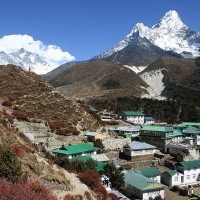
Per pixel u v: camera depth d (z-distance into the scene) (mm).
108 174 76750
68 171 55375
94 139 110688
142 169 94375
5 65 139125
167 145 121938
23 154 45625
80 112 126625
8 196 30250
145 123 172500
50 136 100312
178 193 89375
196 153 118125
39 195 33719
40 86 131250
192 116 199250
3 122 56344
